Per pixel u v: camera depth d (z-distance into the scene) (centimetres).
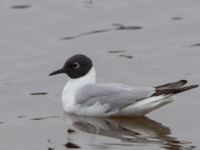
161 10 2391
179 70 1947
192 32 2220
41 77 1934
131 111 1666
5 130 1609
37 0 2458
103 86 1700
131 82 1880
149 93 1653
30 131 1603
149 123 1647
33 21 2311
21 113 1708
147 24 2291
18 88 1862
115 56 2062
